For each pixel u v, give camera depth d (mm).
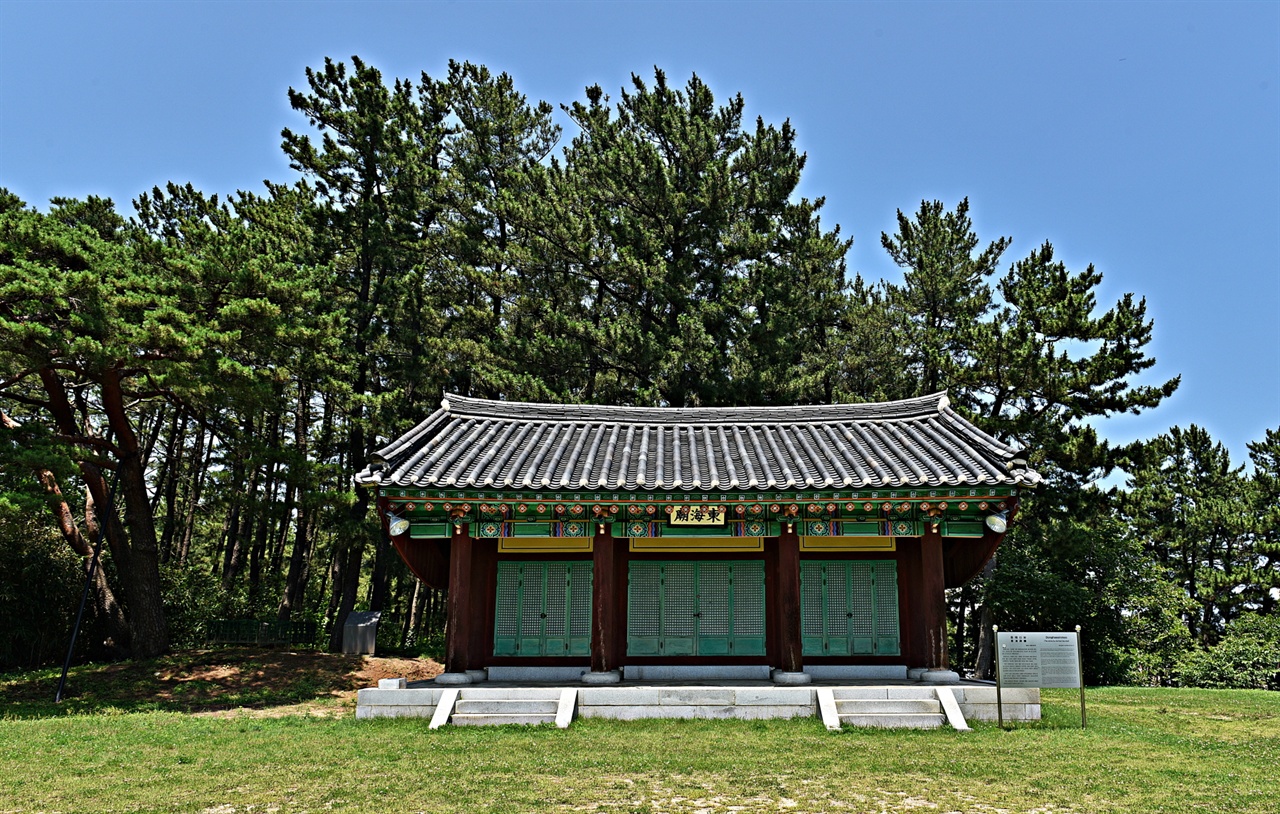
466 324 35375
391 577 38719
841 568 17047
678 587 17000
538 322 35500
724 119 36469
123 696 20609
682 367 31859
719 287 35250
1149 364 30156
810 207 41438
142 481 25281
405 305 33344
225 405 22297
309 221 33719
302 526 33219
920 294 37781
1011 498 14719
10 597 25172
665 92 36375
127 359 20406
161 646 25141
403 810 8609
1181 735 13094
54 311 19859
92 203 29422
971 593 30578
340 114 32625
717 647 16688
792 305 35719
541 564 17109
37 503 18734
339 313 24047
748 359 33500
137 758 11609
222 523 45156
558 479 15164
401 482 14555
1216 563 43406
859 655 16609
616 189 34531
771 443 17625
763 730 12664
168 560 32719
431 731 12781
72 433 23766
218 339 20844
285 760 11070
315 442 34062
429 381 35156
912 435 17547
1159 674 29141
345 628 29062
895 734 12430
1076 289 31703
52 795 9508
